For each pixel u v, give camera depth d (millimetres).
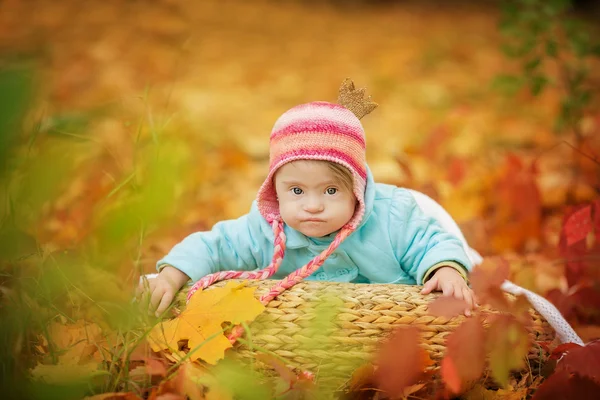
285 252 2016
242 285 1736
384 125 5320
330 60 7543
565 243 2252
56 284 1643
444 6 10875
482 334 1521
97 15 8070
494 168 3816
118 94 5465
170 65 6637
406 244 2012
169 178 868
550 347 1796
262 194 1935
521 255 2934
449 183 3502
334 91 6312
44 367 1569
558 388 1555
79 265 1740
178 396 1556
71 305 1882
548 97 5605
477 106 5766
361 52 7891
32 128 1669
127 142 3902
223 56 7445
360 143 1896
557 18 3381
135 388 1652
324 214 1818
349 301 1688
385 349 1551
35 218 1665
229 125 5152
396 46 8117
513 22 3355
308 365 1675
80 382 1556
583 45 3330
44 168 958
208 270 2020
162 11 8586
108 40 7191
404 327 1590
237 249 2078
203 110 5383
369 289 1744
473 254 2260
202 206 3502
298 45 8172
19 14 7867
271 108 5789
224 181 4055
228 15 9250
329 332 1659
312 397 1556
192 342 1688
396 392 1574
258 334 1698
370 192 1952
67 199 2982
